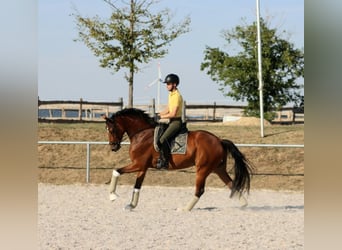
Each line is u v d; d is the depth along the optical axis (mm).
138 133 12633
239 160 12438
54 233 9391
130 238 9055
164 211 12484
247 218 11523
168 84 12352
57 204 13422
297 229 10133
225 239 9055
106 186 17625
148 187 17594
